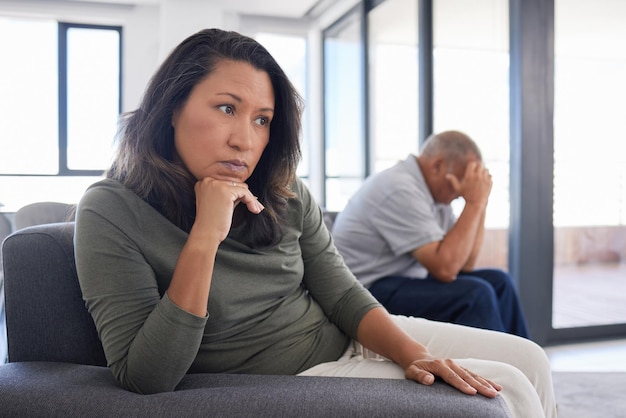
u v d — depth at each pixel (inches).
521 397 31.1
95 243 31.8
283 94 37.8
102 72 222.1
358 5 189.6
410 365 34.7
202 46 35.1
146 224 33.6
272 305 38.2
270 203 38.7
